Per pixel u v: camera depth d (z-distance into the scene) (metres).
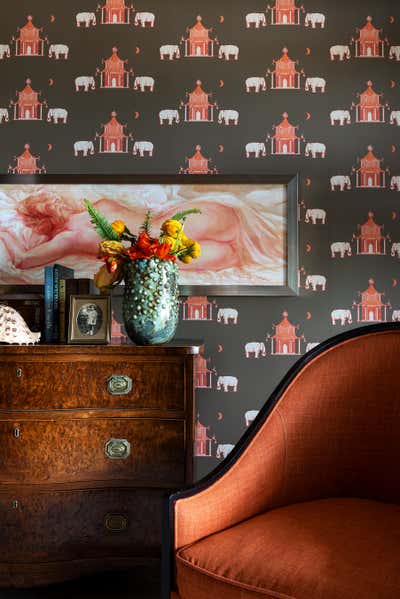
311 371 1.61
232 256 2.38
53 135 2.42
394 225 2.38
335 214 2.39
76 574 1.84
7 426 1.83
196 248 2.03
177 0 2.42
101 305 1.96
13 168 2.41
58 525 1.83
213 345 2.38
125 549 1.86
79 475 1.83
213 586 1.19
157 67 2.42
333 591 1.07
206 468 2.36
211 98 2.41
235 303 2.39
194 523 1.32
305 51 2.42
